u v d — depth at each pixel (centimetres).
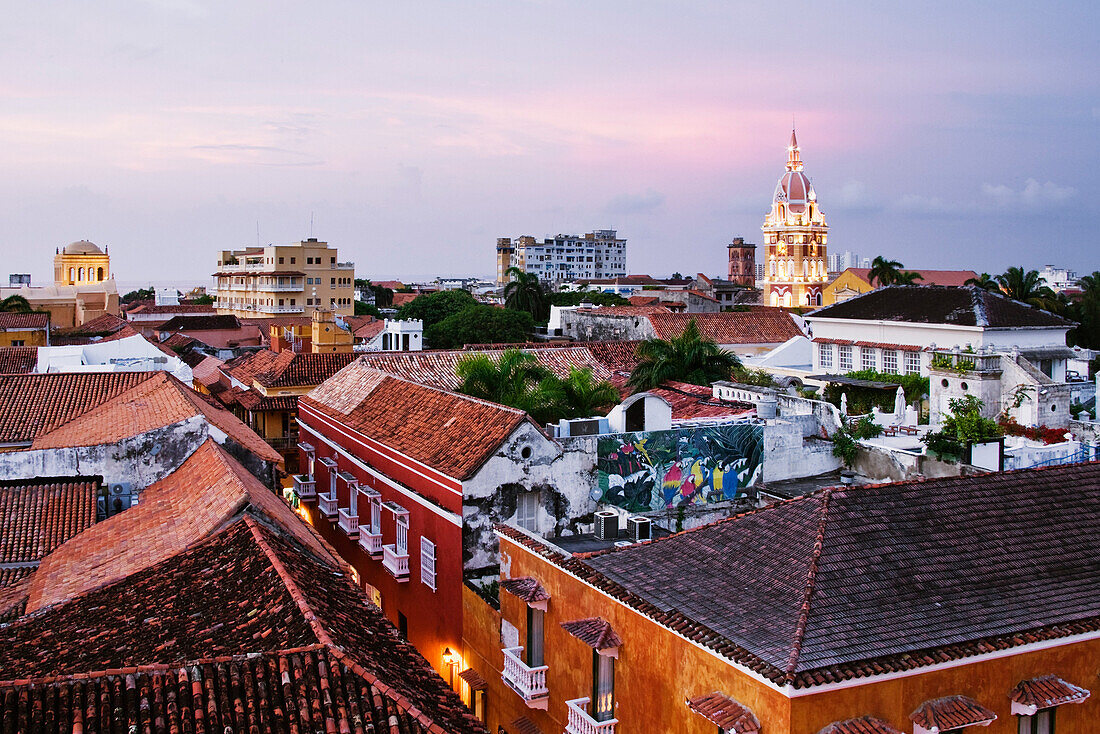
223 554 1925
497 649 2381
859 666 1414
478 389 3625
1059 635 1559
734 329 7362
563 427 2830
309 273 15075
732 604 1644
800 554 1700
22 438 3212
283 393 5875
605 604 1886
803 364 5978
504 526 2398
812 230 17075
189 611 1694
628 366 5541
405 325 8350
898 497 1861
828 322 5700
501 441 2608
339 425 3644
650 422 2975
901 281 9975
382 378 3816
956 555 1727
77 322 12169
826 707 1395
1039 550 1777
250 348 9706
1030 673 1566
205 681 1317
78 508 2528
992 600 1623
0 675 1487
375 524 3197
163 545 2109
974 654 1489
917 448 3061
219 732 1227
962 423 2914
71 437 2986
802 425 3058
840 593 1587
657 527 2653
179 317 10800
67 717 1231
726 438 2908
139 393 3475
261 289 15112
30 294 12800
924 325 5016
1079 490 1980
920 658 1450
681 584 1772
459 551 2586
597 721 1909
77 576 2067
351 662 1382
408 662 1638
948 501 1877
